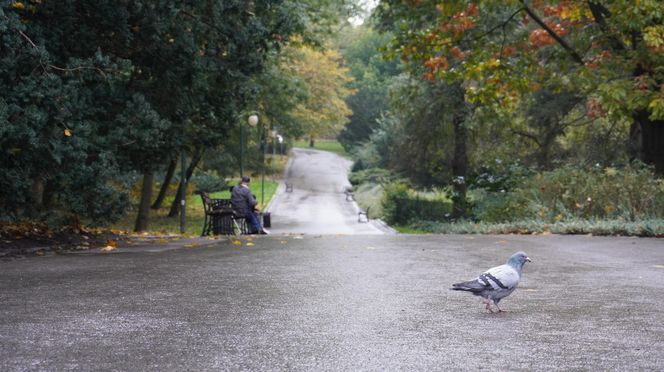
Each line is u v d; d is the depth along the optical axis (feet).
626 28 72.28
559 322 23.84
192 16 61.26
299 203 221.05
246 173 241.14
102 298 28.37
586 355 19.42
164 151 66.59
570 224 60.23
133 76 62.39
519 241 53.16
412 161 148.15
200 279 33.73
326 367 18.31
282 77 138.92
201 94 66.59
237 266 38.73
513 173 88.22
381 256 43.50
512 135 131.54
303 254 44.96
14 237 49.98
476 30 88.48
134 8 54.19
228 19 63.57
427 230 111.96
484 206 87.66
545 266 38.27
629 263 39.27
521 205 77.10
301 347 20.44
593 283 32.22
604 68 75.25
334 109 295.07
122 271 36.45
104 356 19.31
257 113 151.53
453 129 132.87
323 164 371.15
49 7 50.93
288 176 320.50
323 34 122.11
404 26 85.66
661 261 39.96
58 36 51.52
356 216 182.29
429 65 84.17
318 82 280.72
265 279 33.78
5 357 19.12
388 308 26.48
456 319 24.43
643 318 24.41
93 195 52.26
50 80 46.06
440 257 42.83
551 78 85.10
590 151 117.50
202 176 238.48
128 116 54.34
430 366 18.38
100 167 51.21
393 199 157.17
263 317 24.76
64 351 19.83
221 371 17.92
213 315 25.08
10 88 45.65
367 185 250.37
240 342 21.03
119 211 54.95
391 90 128.57
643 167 75.36
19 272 35.86
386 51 86.38
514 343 20.86
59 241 51.37
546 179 75.41
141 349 20.12
